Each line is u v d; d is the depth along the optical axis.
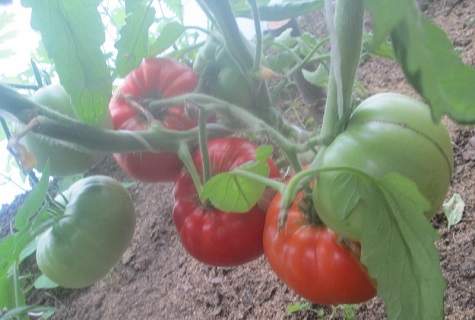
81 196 0.35
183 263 0.71
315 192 0.25
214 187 0.27
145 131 0.32
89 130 0.30
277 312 0.57
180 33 0.36
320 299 0.28
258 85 0.33
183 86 0.35
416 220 0.22
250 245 0.32
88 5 0.27
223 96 0.34
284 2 0.37
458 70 0.15
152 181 0.37
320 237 0.27
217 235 0.32
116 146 0.31
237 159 0.32
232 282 0.64
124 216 0.36
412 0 0.14
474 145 0.58
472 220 0.52
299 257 0.27
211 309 0.63
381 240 0.23
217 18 0.31
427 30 0.15
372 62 0.77
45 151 0.34
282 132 0.34
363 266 0.26
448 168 0.25
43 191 0.32
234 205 0.29
